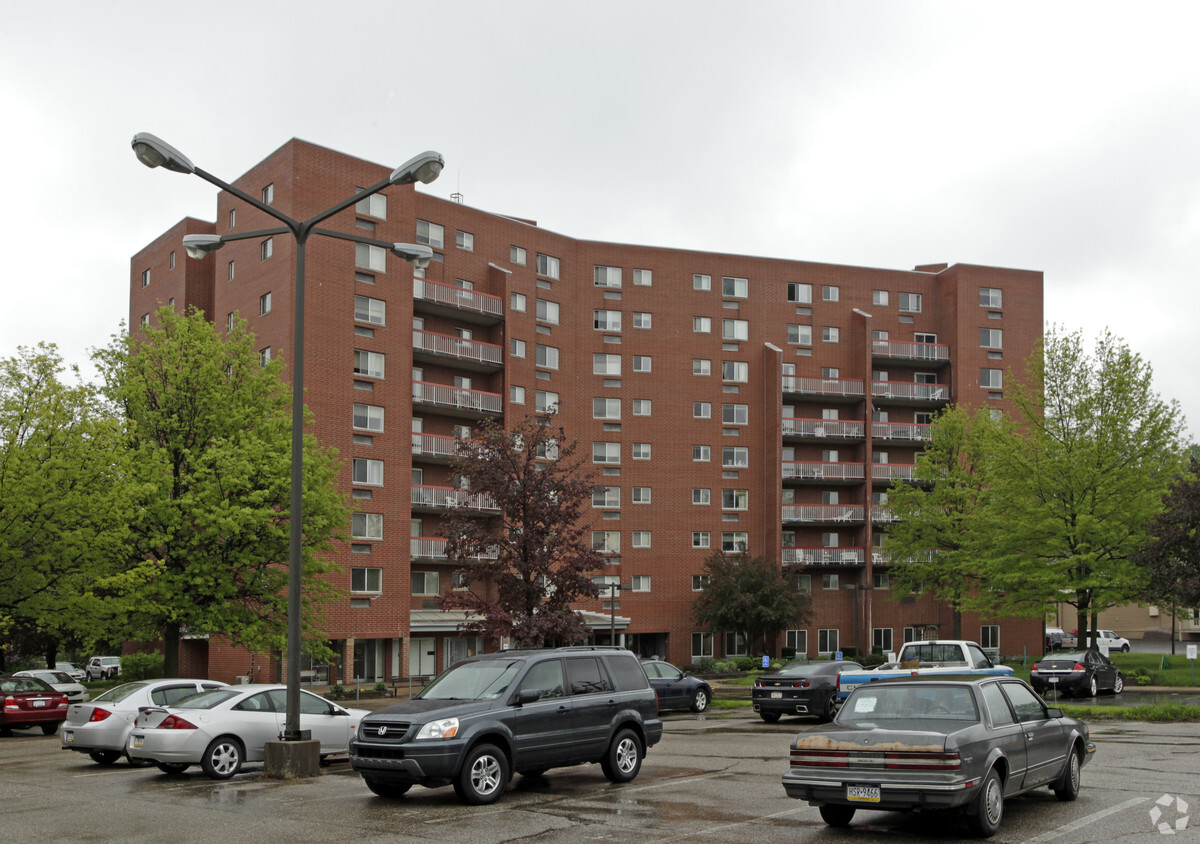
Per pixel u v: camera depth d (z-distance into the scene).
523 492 28.56
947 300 66.38
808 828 11.01
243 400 33.72
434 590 51.03
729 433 61.94
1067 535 38.97
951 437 52.31
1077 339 40.84
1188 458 39.97
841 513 62.41
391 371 48.59
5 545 27.67
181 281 52.62
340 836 10.74
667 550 59.81
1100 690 32.16
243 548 31.58
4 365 29.56
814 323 64.69
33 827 11.66
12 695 26.44
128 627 31.55
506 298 54.25
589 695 14.55
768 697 25.84
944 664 24.14
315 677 44.81
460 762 12.68
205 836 10.89
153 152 15.62
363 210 48.50
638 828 11.05
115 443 30.33
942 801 10.00
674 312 61.84
